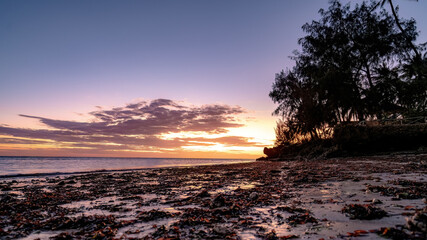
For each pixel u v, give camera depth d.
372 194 5.88
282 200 5.94
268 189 7.90
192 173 17.53
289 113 37.44
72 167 35.72
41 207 6.37
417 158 16.16
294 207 5.00
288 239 3.21
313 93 32.03
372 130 24.84
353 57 33.47
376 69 32.19
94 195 8.23
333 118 32.00
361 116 31.88
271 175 12.75
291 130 39.75
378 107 30.77
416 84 28.44
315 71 34.16
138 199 7.22
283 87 37.53
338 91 29.72
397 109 31.59
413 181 7.07
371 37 31.31
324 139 30.89
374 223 3.56
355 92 31.33
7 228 4.46
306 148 32.69
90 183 12.39
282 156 38.16
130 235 3.72
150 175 16.53
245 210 5.05
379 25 31.08
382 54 31.14
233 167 23.69
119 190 9.39
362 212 4.01
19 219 5.02
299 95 34.94
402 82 29.89
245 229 3.76
